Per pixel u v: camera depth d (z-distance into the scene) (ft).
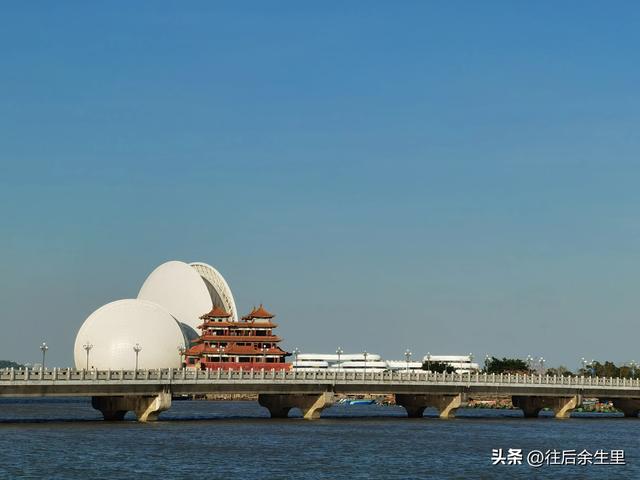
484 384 604.49
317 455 372.79
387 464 352.08
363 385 570.87
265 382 536.42
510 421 597.93
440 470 340.80
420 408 624.59
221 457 361.10
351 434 463.01
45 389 470.80
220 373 525.75
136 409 524.11
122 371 494.18
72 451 372.38
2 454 359.87
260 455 369.09
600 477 333.83
